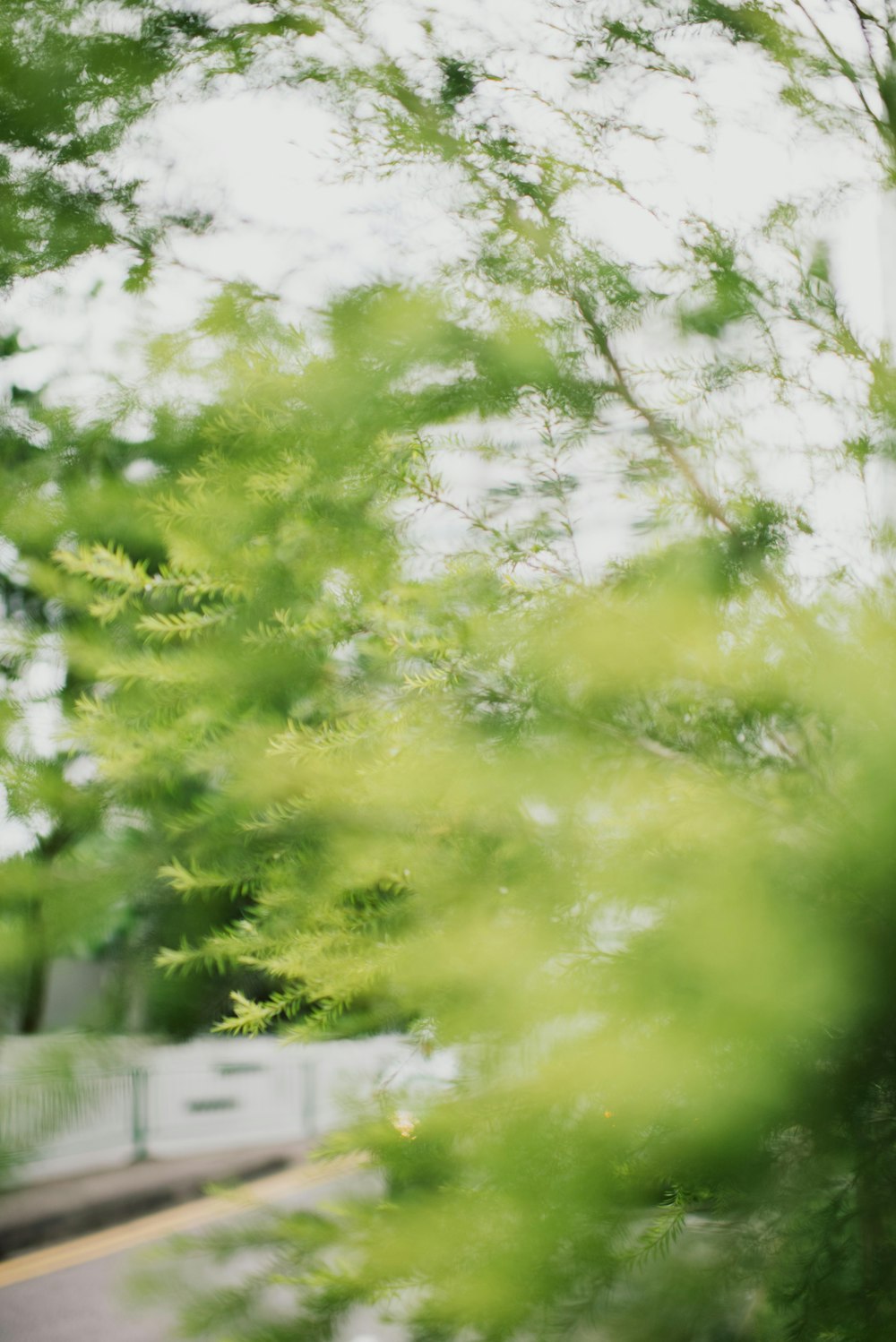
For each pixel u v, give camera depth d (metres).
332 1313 0.73
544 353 0.81
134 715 0.73
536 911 0.77
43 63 0.80
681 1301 0.74
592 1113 0.75
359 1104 0.78
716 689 0.80
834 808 0.80
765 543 0.82
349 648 0.78
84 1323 5.18
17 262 0.81
